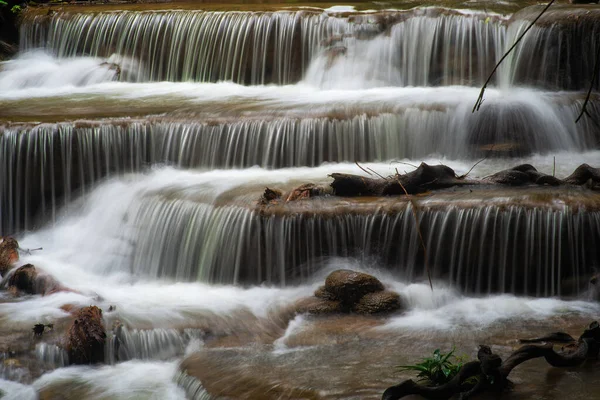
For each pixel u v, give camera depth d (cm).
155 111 1470
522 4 1855
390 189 1138
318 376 818
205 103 1545
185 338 955
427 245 1059
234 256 1109
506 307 991
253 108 1461
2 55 2006
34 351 939
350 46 1716
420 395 746
